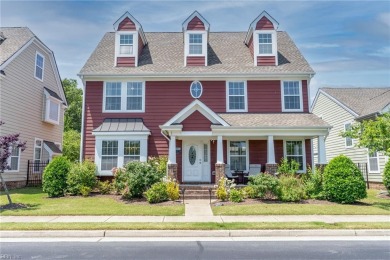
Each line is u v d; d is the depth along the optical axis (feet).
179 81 57.11
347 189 39.91
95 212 33.71
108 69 56.90
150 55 61.16
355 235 26.45
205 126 48.14
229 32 69.15
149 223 28.43
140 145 52.85
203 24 58.85
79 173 46.73
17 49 57.67
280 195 41.19
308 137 54.29
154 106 56.39
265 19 58.90
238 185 49.03
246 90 56.85
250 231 26.37
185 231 26.30
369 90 82.74
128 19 59.06
